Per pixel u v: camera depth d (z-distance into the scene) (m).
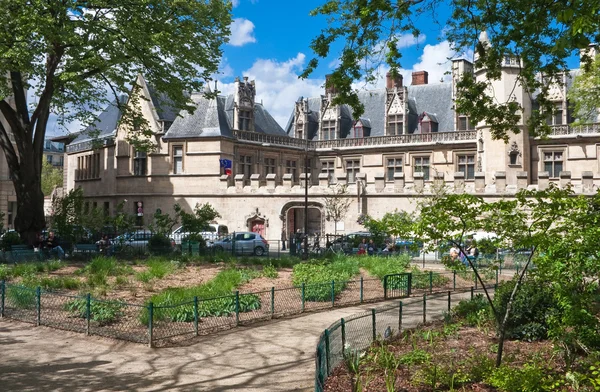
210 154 43.72
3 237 28.00
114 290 17.14
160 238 31.27
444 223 8.14
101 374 9.30
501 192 36.12
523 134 41.16
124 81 28.64
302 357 10.50
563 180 35.72
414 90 51.16
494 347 10.21
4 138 28.61
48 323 13.02
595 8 6.94
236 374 9.34
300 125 52.66
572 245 7.73
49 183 91.38
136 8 25.95
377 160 48.84
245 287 18.38
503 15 13.50
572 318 8.65
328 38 13.54
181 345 11.42
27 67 24.05
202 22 28.80
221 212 43.34
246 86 47.09
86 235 31.95
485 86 15.24
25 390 8.39
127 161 46.50
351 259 25.66
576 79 27.81
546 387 7.31
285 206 41.97
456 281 22.41
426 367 8.53
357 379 7.85
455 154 45.50
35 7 23.31
